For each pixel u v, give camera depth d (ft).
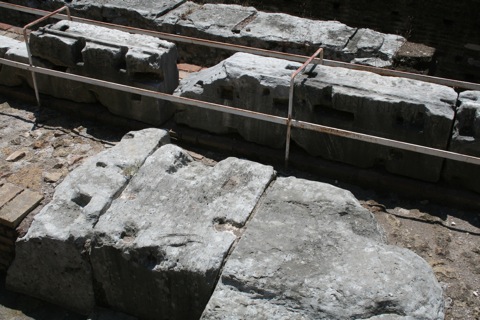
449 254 14.85
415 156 16.19
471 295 13.78
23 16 27.66
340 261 12.12
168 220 13.30
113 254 13.08
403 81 16.75
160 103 18.61
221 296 11.82
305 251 12.35
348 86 16.48
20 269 14.76
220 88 17.81
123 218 13.44
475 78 30.35
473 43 29.43
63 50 19.20
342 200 13.55
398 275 11.78
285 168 17.54
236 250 12.43
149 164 14.90
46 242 13.80
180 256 12.49
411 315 11.19
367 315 11.25
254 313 11.52
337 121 16.76
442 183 16.49
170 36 19.97
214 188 14.14
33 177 16.98
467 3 28.43
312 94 16.65
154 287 13.06
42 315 14.65
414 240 15.24
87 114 19.72
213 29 23.63
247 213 13.39
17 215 14.87
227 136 18.44
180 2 25.68
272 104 17.28
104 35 19.30
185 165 15.31
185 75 22.43
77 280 14.16
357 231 13.00
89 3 25.61
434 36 30.27
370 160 16.84
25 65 19.36
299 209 13.41
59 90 20.07
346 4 31.12
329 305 11.39
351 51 22.24
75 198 14.35
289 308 11.57
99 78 19.15
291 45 22.81
